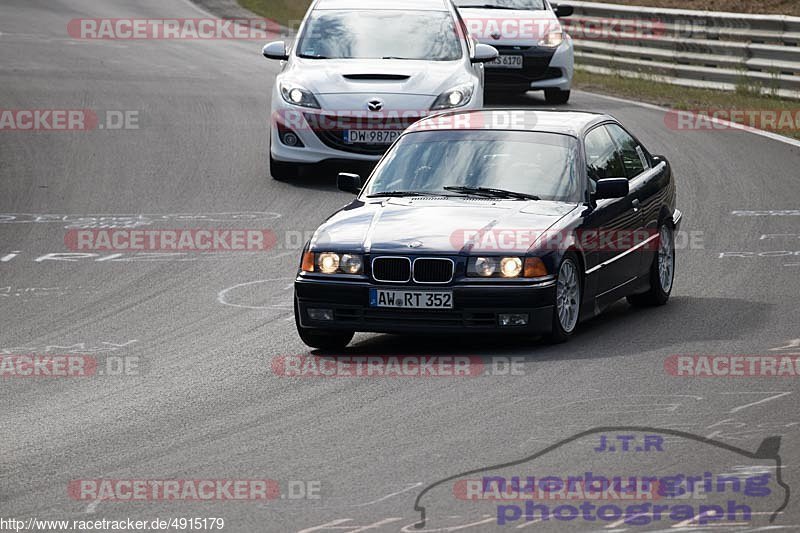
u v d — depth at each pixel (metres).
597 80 93.25
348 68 58.81
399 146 36.75
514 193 34.47
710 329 34.28
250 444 24.89
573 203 34.19
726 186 57.19
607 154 36.97
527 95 87.19
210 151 66.56
